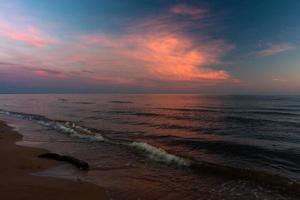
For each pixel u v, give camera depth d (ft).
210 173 33.60
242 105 201.16
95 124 86.33
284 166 38.42
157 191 27.20
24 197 23.62
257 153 46.75
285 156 44.60
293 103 221.66
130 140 57.31
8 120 94.17
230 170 34.04
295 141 58.90
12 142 52.65
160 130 75.36
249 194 26.68
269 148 50.93
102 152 44.73
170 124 89.86
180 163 37.96
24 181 28.04
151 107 188.24
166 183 29.73
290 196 26.16
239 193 26.91
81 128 72.95
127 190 27.32
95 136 59.72
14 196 23.73
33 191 25.13
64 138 57.82
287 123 92.22
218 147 51.78
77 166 35.50
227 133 70.59
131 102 275.39
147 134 67.46
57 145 50.37
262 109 158.51
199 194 26.61
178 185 29.17
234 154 46.03
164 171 34.35
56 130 69.46
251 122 95.66
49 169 33.94
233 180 30.91
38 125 79.71
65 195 24.62
